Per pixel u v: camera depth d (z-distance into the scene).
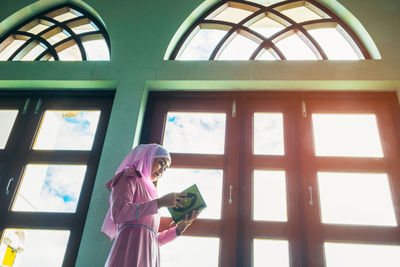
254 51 3.21
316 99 3.00
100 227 2.52
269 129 2.93
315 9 3.33
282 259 2.50
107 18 3.42
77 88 3.22
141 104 2.96
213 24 3.41
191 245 2.59
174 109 3.10
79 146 3.01
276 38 3.24
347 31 3.19
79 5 3.59
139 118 2.92
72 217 2.73
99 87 3.18
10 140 3.08
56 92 3.25
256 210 2.65
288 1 3.34
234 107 3.02
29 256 2.72
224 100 3.09
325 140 2.85
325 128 2.90
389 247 2.47
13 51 3.57
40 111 3.20
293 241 2.53
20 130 3.12
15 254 2.73
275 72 2.96
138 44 3.25
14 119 3.20
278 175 2.77
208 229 2.61
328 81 2.89
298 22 3.32
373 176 2.71
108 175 2.68
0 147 3.08
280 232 2.56
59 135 3.07
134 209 1.92
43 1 3.57
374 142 2.82
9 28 3.59
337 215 2.59
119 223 1.99
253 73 2.98
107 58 3.34
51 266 2.60
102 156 2.76
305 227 2.55
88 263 2.41
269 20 3.42
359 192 2.66
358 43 3.14
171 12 3.38
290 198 2.66
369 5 3.16
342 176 2.72
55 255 2.64
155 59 3.16
